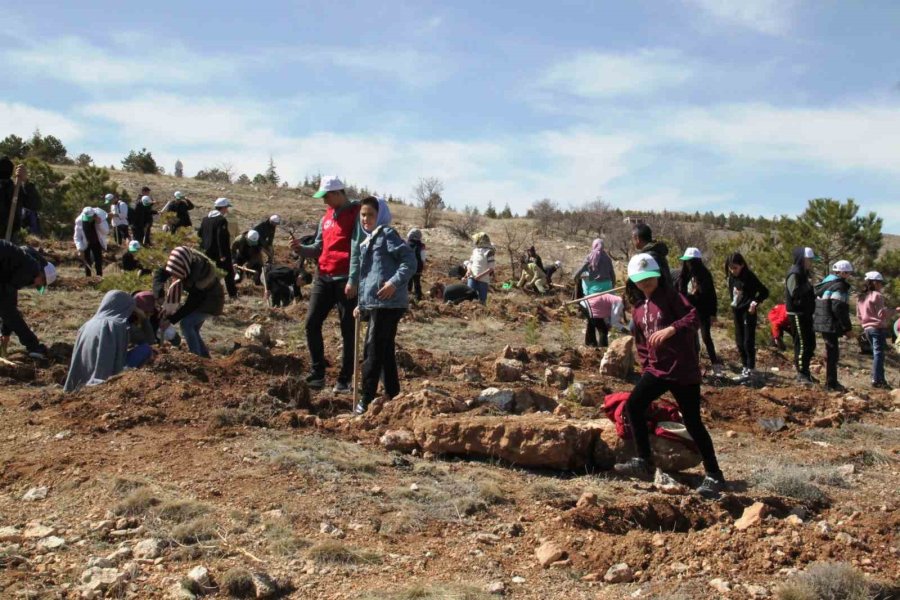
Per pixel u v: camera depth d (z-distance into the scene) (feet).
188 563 14.80
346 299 26.91
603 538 16.34
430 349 40.11
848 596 13.98
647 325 19.84
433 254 102.06
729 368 42.39
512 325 50.37
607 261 40.91
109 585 13.70
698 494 19.45
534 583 14.74
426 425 21.84
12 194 34.65
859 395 36.22
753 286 37.93
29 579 13.94
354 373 24.95
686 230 142.31
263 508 17.06
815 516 18.93
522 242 125.39
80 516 16.61
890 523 17.61
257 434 21.56
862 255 57.98
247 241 56.39
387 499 18.20
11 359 28.48
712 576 14.84
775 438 27.40
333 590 14.05
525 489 19.45
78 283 49.03
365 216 24.66
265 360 29.35
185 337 29.81
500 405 24.99
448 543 16.26
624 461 21.31
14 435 21.18
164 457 19.61
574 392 28.12
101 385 24.23
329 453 20.52
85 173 82.84
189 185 134.41
